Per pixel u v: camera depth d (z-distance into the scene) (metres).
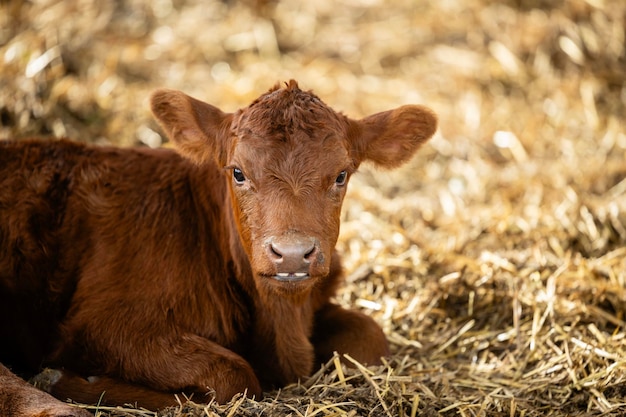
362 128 7.99
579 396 8.02
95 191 8.31
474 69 14.69
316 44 15.38
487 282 9.94
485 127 13.62
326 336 8.55
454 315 9.74
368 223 11.38
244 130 7.26
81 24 13.96
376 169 8.35
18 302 8.09
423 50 15.23
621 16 15.22
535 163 12.95
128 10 14.98
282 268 6.78
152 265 7.93
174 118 8.02
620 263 10.27
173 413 7.13
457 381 8.31
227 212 7.98
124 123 12.65
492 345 9.20
